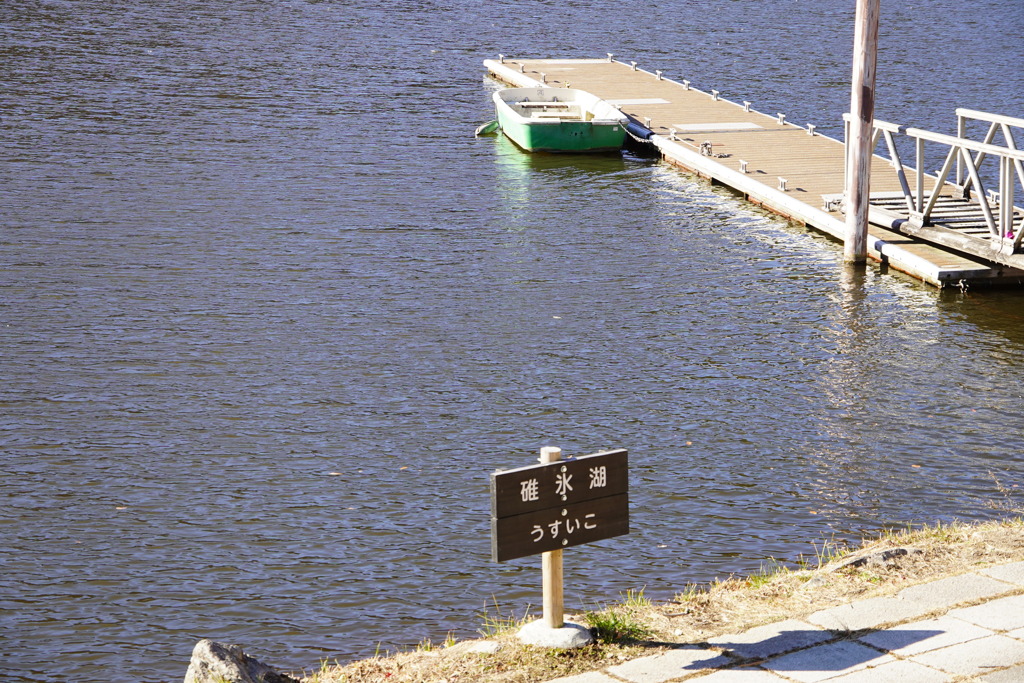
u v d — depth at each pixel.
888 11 67.31
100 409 17.12
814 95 45.44
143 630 11.54
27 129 36.03
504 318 21.31
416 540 13.36
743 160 31.69
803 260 24.89
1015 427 16.34
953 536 10.27
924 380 18.23
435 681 7.91
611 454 8.20
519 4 68.94
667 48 55.66
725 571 12.37
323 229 27.08
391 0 68.56
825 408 17.16
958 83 47.03
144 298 22.12
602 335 20.42
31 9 59.75
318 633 11.44
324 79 45.97
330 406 17.31
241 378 18.39
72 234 26.12
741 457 15.48
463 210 29.05
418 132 37.81
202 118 38.53
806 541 13.06
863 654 7.91
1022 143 37.97
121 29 55.19
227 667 7.34
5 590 12.27
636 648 8.16
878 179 29.53
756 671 7.74
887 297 22.42
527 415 17.00
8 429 16.38
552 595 8.30
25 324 20.61
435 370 18.77
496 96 38.56
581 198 30.33
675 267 24.45
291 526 13.69
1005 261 21.17
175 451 15.73
